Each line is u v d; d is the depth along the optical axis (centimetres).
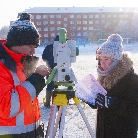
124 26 7538
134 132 256
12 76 198
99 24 7662
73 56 239
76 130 513
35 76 200
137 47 4028
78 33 7606
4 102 186
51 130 242
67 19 7556
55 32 7519
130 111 240
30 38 198
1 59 199
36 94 198
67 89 243
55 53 236
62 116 241
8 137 200
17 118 201
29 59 202
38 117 225
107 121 257
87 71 1338
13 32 196
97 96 243
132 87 243
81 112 250
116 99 242
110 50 244
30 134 208
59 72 235
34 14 7456
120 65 246
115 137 256
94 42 7238
